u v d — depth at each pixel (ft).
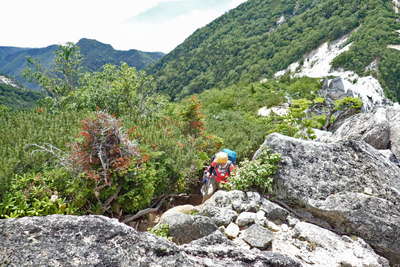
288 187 16.90
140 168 16.33
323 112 53.78
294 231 14.70
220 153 20.51
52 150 16.06
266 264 8.83
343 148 17.79
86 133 15.23
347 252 13.26
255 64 384.27
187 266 7.55
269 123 37.76
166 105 39.29
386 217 15.05
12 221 7.41
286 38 438.81
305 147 17.95
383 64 246.06
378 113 27.25
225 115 38.40
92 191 14.80
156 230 13.17
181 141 22.54
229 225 14.28
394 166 18.10
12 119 22.91
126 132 17.33
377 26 314.35
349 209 15.37
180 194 21.49
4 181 13.73
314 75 301.22
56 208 13.64
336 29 362.74
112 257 7.06
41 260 6.59
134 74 36.52
